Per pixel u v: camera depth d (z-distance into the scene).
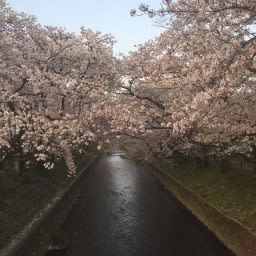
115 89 18.95
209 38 12.28
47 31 20.94
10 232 13.65
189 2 12.16
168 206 24.56
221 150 17.31
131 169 50.34
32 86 17.64
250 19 11.01
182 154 27.05
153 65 15.81
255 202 15.39
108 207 24.78
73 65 20.36
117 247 16.19
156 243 16.64
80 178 33.41
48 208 18.73
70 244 16.70
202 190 22.06
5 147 16.05
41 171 24.48
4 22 18.27
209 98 11.64
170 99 18.41
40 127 16.53
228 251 14.81
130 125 16.25
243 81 12.52
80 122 18.12
